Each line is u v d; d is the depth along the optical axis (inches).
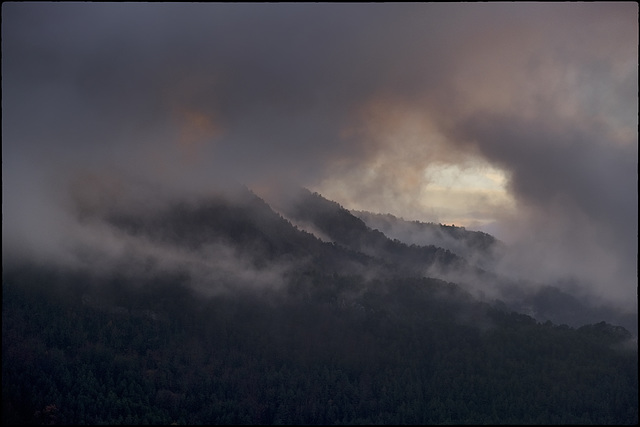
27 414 7839.6
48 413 7859.3
